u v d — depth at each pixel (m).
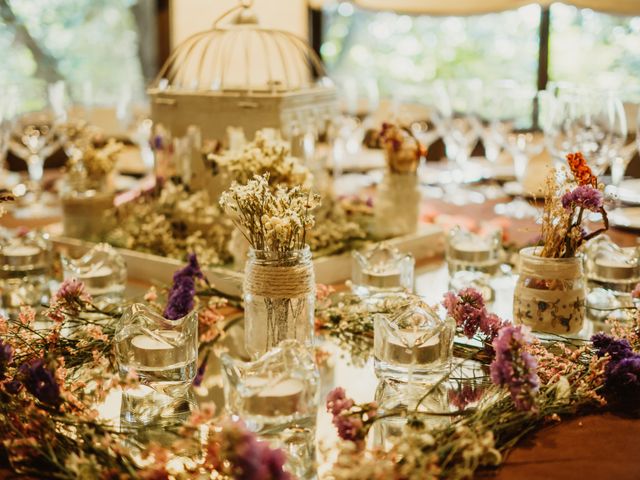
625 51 3.42
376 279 1.57
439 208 2.38
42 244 1.76
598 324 1.47
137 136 2.76
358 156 2.97
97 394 1.16
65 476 0.92
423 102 2.72
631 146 1.98
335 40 4.16
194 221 1.86
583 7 2.86
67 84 3.96
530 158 2.56
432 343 1.18
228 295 1.51
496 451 0.93
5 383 1.09
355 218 2.03
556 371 1.16
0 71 3.82
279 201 1.22
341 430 0.98
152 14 4.04
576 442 1.03
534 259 1.37
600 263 1.54
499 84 2.51
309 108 1.86
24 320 1.27
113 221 2.03
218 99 1.80
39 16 3.85
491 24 3.82
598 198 1.29
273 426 1.00
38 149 2.46
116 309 1.49
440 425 1.06
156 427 1.06
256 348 1.25
